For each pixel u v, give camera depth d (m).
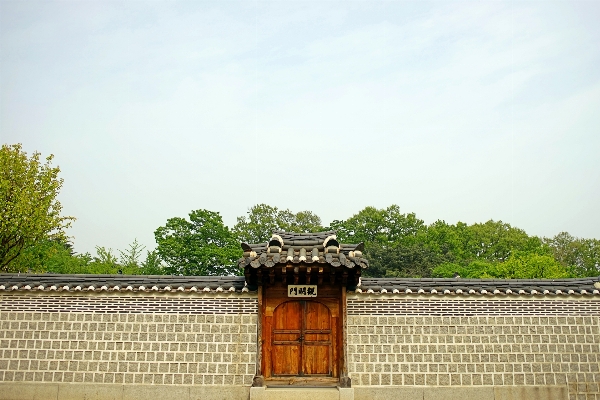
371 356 15.84
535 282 16.55
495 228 67.06
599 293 16.06
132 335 15.83
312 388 15.05
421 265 57.06
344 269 14.70
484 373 15.79
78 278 16.33
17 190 25.58
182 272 47.56
